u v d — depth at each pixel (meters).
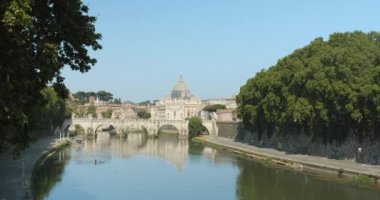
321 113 117.12
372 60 116.62
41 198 78.50
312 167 113.75
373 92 99.88
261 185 93.62
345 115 113.94
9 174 93.31
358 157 115.00
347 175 100.75
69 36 39.53
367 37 136.50
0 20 30.69
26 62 34.66
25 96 36.16
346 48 121.81
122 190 89.31
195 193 86.19
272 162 130.88
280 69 155.88
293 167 119.50
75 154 158.75
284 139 160.88
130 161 139.88
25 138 41.06
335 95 112.50
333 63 118.38
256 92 168.12
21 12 30.48
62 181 98.00
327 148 129.50
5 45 32.50
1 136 37.12
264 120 171.00
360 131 113.62
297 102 125.75
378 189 85.44
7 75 34.72
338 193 82.50
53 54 35.91
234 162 135.75
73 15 39.38
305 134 144.00
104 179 102.50
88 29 39.84
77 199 79.75
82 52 41.78
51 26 37.50
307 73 124.06
